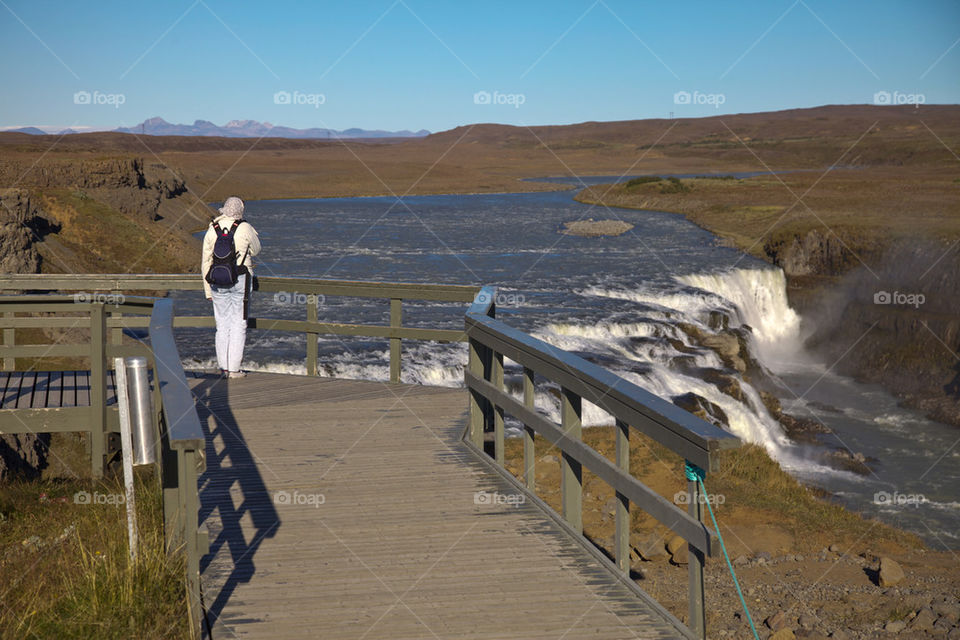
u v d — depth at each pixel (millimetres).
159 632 4047
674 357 22828
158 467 6191
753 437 19703
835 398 25766
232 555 4875
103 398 8859
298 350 20734
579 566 4750
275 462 6699
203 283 9688
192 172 127812
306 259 43031
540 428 5562
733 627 6410
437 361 19969
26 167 46156
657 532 8391
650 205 88500
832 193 76500
